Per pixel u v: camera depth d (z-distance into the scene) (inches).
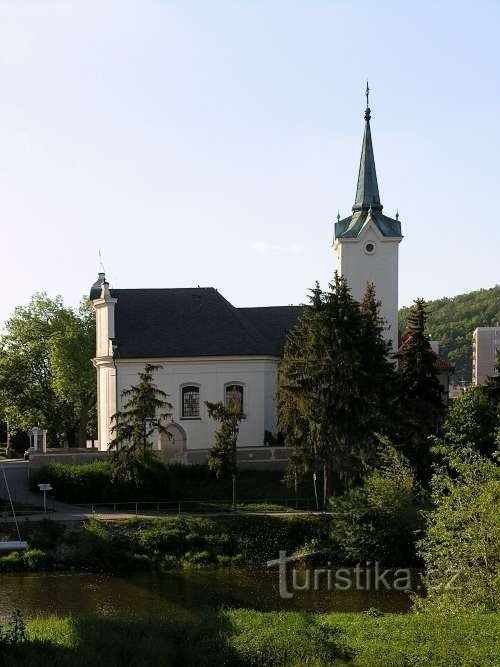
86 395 3171.8
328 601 1535.4
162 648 1063.0
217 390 2456.9
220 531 1895.9
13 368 3191.4
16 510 1995.6
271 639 1109.7
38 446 2822.3
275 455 2325.3
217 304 2615.7
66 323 3193.9
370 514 1797.5
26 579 1679.4
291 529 1902.1
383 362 2075.5
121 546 1822.1
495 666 998.4
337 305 2023.9
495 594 1211.2
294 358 2064.5
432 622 1160.2
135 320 2503.7
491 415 2177.7
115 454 2078.0
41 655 1005.2
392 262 2677.2
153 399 2090.3
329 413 2000.5
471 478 1291.8
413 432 2118.6
